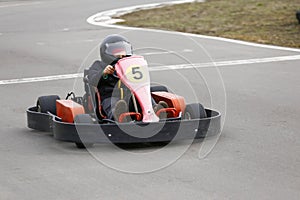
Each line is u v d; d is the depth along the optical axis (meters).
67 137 19.27
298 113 24.19
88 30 51.25
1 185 16.55
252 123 22.62
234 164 17.81
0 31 52.41
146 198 15.33
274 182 16.25
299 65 35.19
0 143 20.67
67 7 68.06
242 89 29.09
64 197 15.57
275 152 18.92
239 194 15.46
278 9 58.81
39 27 54.03
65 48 42.91
